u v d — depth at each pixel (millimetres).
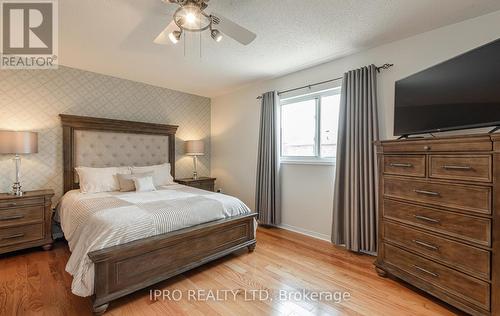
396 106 2330
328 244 3002
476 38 2072
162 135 4172
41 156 3090
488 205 1481
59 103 3215
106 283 1688
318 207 3215
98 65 3211
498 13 1979
